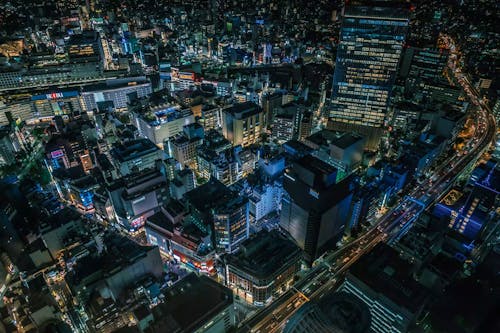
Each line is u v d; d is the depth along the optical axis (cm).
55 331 17912
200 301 17512
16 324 18512
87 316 19862
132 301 19612
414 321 15375
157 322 16575
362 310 12456
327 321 12075
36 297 19662
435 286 19950
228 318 18162
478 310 15088
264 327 19638
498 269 16450
